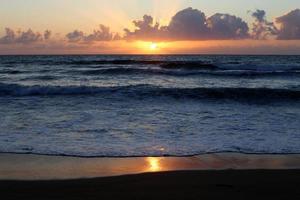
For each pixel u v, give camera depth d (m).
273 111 15.03
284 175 6.80
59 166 7.54
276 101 17.86
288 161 8.01
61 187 6.09
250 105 16.81
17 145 9.30
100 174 7.00
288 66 38.38
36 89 20.69
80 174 6.98
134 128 11.45
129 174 6.94
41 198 5.53
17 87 20.78
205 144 9.49
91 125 11.88
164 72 33.66
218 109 15.42
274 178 6.60
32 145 9.32
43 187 6.09
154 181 6.44
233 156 8.41
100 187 6.09
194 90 19.47
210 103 17.19
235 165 7.68
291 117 13.52
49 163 7.75
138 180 6.51
